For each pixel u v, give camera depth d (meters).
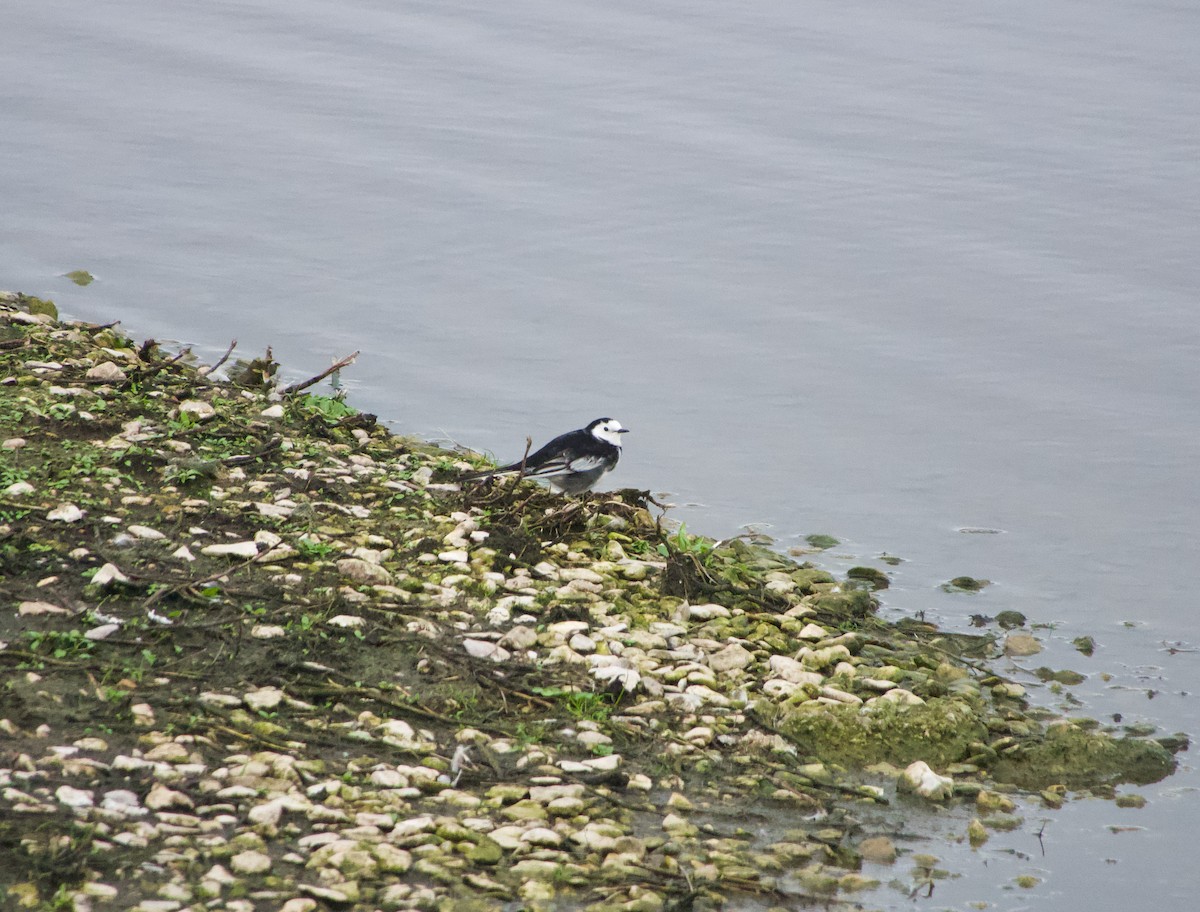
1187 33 39.06
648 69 34.47
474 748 10.87
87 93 31.08
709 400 20.27
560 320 22.41
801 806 10.93
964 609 15.42
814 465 18.69
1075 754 12.26
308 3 38.56
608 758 10.96
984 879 10.29
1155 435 19.53
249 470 15.45
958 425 19.80
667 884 9.45
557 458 15.55
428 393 19.88
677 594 14.40
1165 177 29.23
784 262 24.84
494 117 30.94
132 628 11.49
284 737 10.51
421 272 23.80
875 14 39.97
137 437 15.49
